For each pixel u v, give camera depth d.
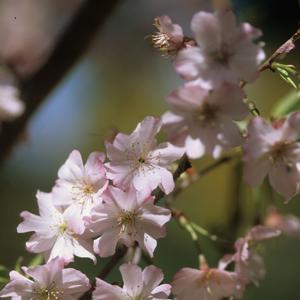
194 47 0.64
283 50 0.66
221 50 0.64
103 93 1.68
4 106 0.95
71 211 0.66
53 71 0.95
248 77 0.63
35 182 1.50
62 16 1.49
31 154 1.53
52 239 0.67
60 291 0.66
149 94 1.72
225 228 0.86
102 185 0.66
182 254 1.22
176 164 0.69
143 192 0.65
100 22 0.93
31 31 1.42
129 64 1.64
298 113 0.66
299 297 1.23
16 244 1.11
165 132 0.64
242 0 0.87
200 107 0.64
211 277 0.69
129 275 0.65
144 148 0.65
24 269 0.66
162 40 0.67
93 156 0.66
